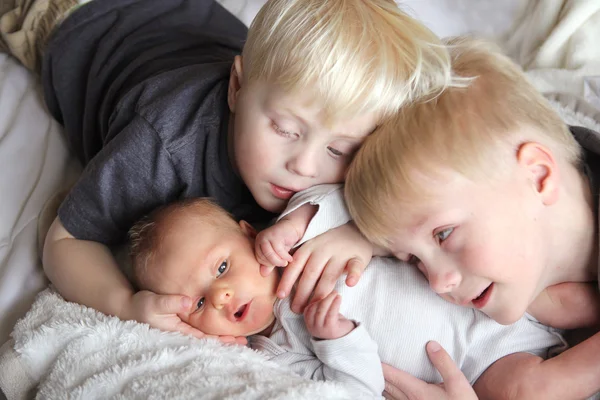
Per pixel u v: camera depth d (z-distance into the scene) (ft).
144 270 3.56
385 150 3.26
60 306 3.52
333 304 3.30
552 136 3.42
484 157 3.15
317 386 2.85
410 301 3.50
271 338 3.59
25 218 4.25
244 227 3.75
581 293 3.55
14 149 4.62
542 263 3.29
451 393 3.33
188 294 3.46
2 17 5.18
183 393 2.83
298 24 3.40
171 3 4.96
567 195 3.40
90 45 4.80
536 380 3.30
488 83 3.36
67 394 3.02
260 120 3.49
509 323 3.36
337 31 3.32
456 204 3.13
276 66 3.40
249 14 5.57
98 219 3.88
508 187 3.17
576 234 3.41
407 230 3.26
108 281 3.65
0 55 5.34
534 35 5.44
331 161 3.51
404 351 3.47
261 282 3.52
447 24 5.68
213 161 3.98
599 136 3.65
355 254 3.55
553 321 3.58
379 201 3.26
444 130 3.18
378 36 3.34
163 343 3.21
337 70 3.25
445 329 3.50
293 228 3.49
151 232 3.60
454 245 3.18
